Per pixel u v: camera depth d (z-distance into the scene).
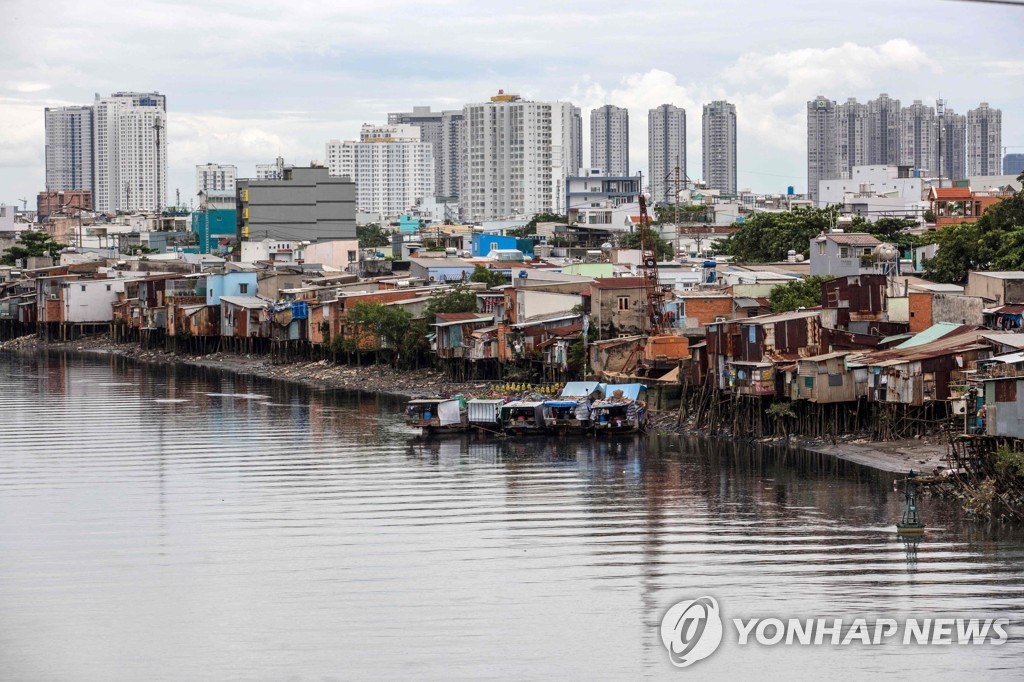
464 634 61.47
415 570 71.12
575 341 132.50
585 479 93.81
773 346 108.62
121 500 89.38
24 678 57.56
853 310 115.00
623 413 112.94
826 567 69.38
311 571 71.38
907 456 93.50
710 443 107.38
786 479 91.06
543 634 61.34
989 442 80.44
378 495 89.69
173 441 114.69
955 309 115.12
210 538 78.56
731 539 75.50
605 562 71.81
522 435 114.25
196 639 61.59
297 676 57.16
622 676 56.69
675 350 123.94
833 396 100.62
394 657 58.97
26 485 94.75
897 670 56.75
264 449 109.81
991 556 70.06
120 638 61.97
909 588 65.62
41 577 71.19
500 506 85.56
